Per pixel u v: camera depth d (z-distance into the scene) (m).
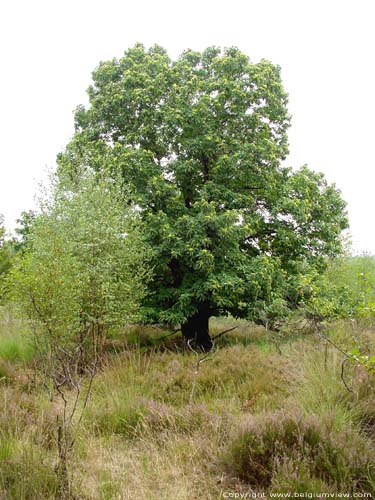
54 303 5.96
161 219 11.24
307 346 8.49
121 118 12.71
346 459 4.13
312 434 4.50
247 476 4.32
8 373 7.88
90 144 12.94
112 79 13.62
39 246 8.49
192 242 10.84
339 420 5.02
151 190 11.52
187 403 6.74
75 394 6.85
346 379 6.06
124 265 9.64
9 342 10.10
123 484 4.25
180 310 11.63
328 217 13.65
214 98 12.31
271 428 4.59
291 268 13.62
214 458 4.63
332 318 8.45
